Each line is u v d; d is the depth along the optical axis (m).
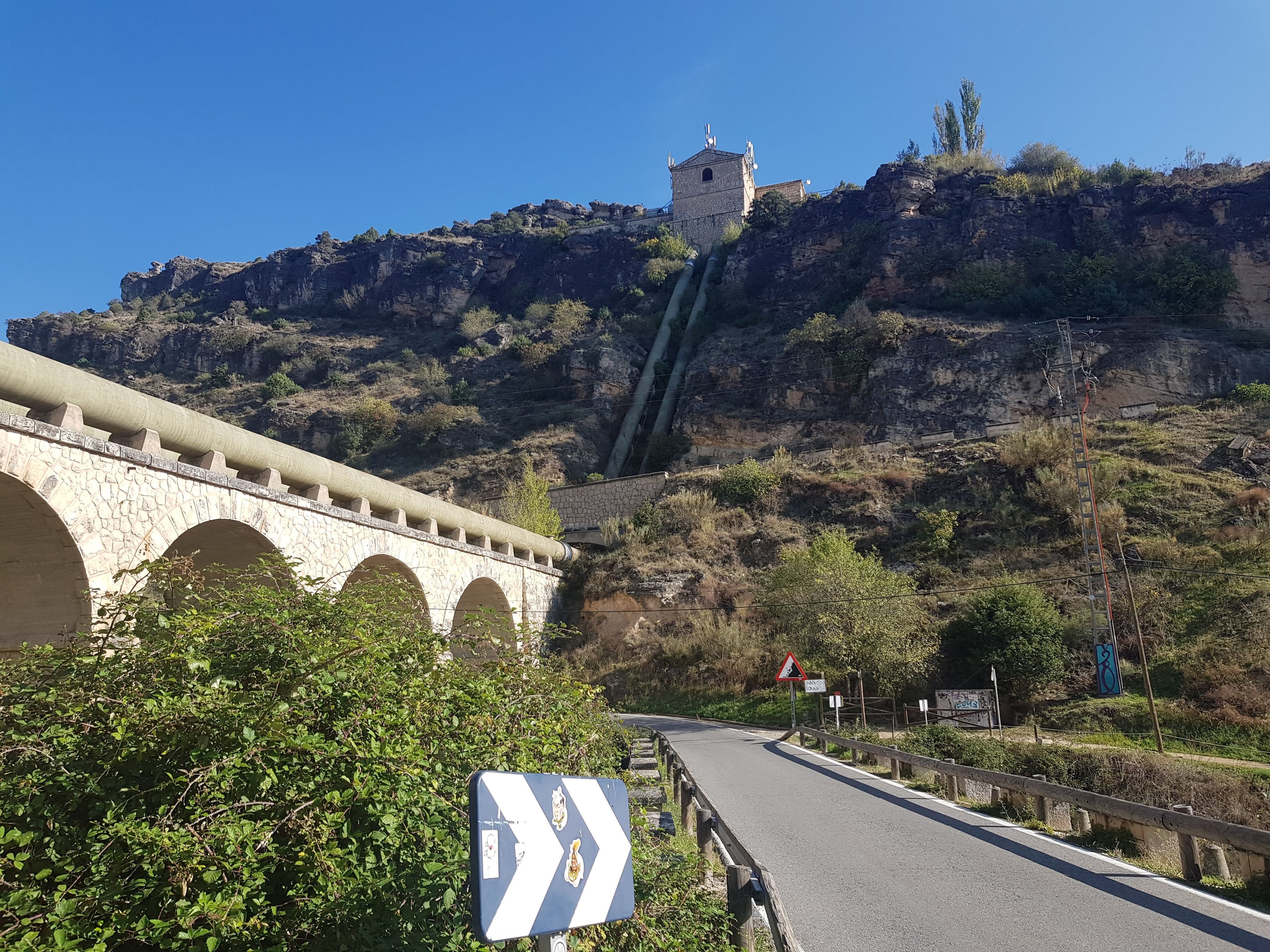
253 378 91.19
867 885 8.77
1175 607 32.00
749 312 79.81
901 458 51.28
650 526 48.59
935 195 77.75
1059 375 55.91
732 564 44.56
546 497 48.72
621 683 39.00
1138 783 19.62
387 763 5.52
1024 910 7.78
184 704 5.28
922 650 31.20
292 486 22.95
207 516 18.19
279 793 5.26
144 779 5.44
